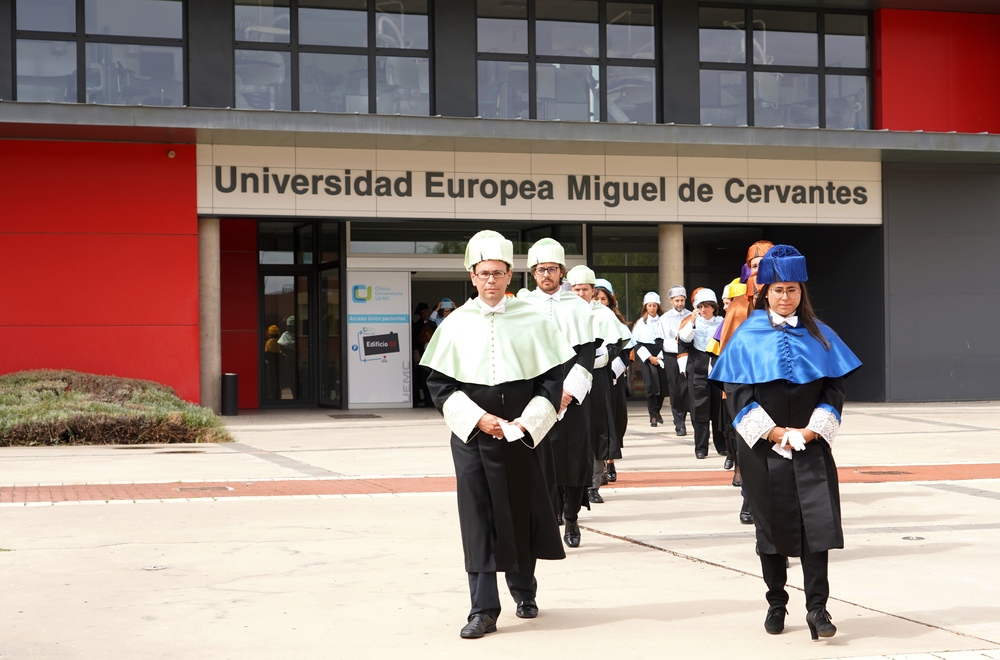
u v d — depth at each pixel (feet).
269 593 19.92
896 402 72.79
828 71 73.56
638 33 70.44
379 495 32.07
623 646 16.66
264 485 34.14
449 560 22.84
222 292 71.82
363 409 69.77
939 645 16.63
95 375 57.41
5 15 60.90
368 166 64.90
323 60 65.77
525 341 17.79
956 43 74.64
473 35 67.31
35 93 61.46
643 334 56.03
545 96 68.95
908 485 34.24
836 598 19.71
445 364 17.71
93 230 61.05
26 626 17.63
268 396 72.38
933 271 73.51
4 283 59.98
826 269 77.10
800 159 71.26
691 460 41.65
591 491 30.78
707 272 79.66
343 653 16.19
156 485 34.14
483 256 17.85
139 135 59.72
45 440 47.26
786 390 16.97
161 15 63.26
